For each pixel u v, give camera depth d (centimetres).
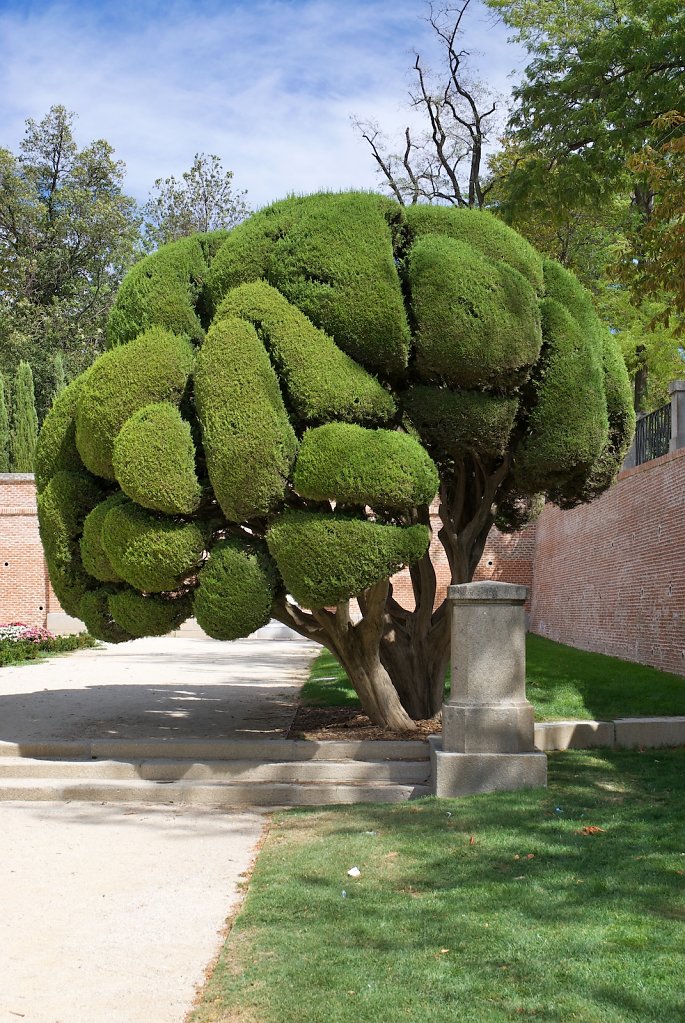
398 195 3066
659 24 1531
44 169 4378
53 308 4184
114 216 4266
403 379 847
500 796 716
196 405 791
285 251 816
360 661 944
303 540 757
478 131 2892
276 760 850
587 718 966
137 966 429
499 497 1059
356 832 648
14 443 3372
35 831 686
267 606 800
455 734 754
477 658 761
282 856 602
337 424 769
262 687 1474
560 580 2267
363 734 937
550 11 2153
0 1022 371
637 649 1548
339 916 477
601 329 973
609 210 2344
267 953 434
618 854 555
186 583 868
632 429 998
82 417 828
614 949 416
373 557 760
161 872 580
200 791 788
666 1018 353
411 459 762
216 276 845
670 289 1070
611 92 1588
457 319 780
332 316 793
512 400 834
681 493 1360
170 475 768
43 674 1706
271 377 771
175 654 2238
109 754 870
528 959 409
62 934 472
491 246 842
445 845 594
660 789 728
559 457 859
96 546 838
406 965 411
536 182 1639
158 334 834
